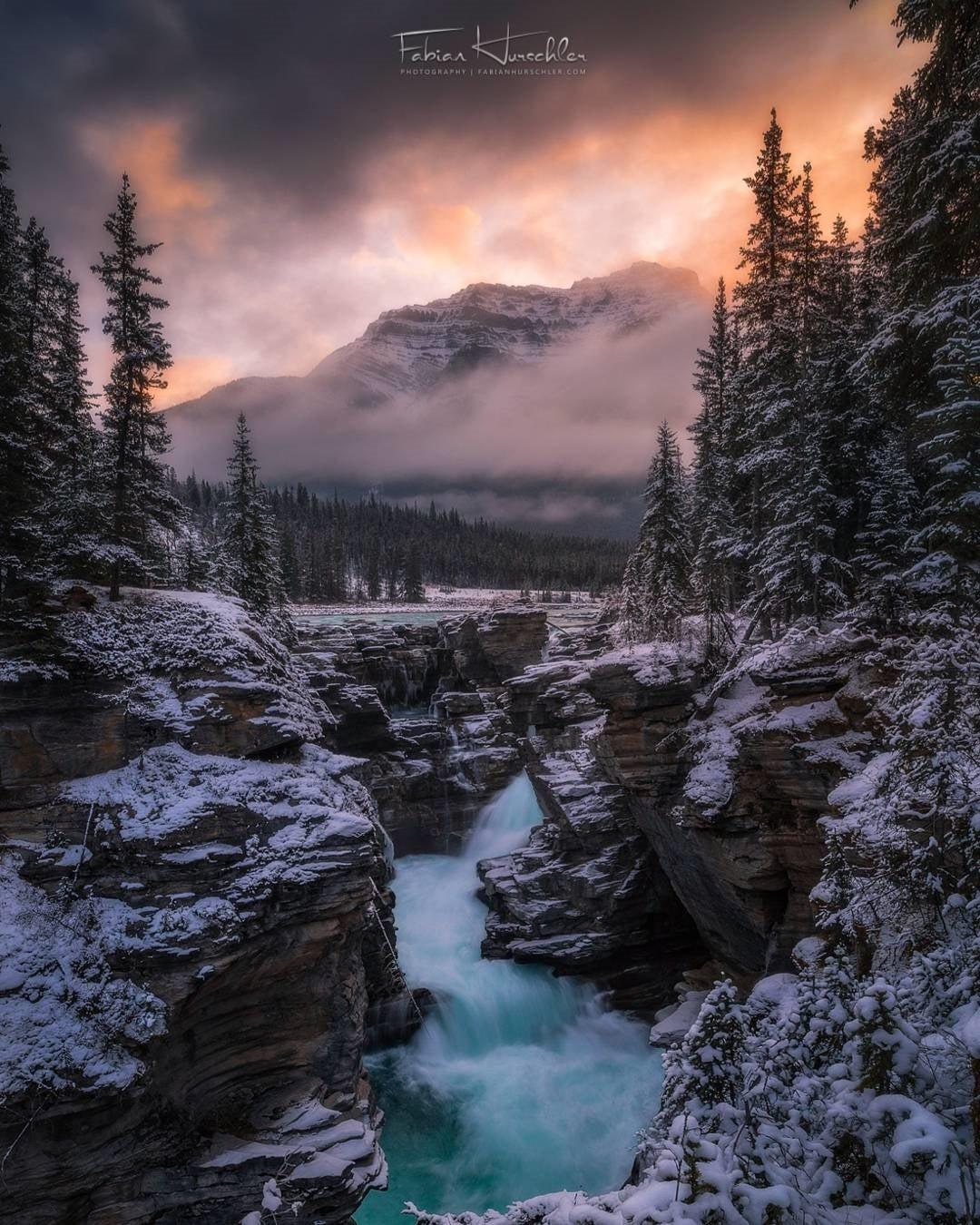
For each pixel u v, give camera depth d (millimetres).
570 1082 24391
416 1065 25719
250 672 21656
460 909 35781
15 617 19172
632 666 26766
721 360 41344
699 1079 7312
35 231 29609
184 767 18938
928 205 17359
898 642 19375
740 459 32000
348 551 177000
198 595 25047
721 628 28969
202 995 16031
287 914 17094
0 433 20500
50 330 30297
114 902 16359
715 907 25328
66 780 18172
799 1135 7199
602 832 30656
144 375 23406
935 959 8984
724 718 25297
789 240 30547
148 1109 15203
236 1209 15234
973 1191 5875
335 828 18312
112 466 23031
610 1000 28531
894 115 25359
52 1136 13773
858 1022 6891
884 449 26484
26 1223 13617
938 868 11000
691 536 41031
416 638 65812
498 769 45344
